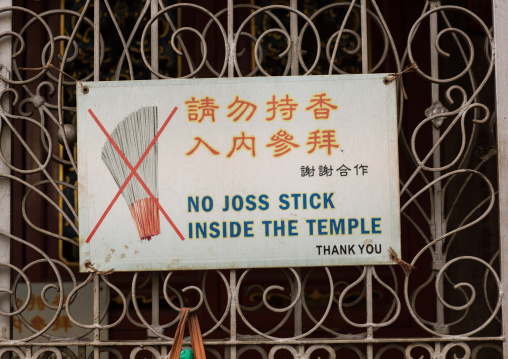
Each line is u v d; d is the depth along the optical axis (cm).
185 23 299
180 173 214
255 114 214
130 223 214
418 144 298
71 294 214
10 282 221
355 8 301
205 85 215
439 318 221
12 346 215
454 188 301
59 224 291
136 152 214
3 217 221
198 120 215
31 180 291
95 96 215
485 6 299
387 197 213
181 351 212
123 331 289
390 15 300
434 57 227
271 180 213
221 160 214
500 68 222
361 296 225
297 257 212
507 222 219
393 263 213
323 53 301
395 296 215
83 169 214
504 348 215
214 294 292
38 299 280
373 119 214
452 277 300
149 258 213
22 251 287
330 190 213
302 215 212
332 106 214
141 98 215
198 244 213
